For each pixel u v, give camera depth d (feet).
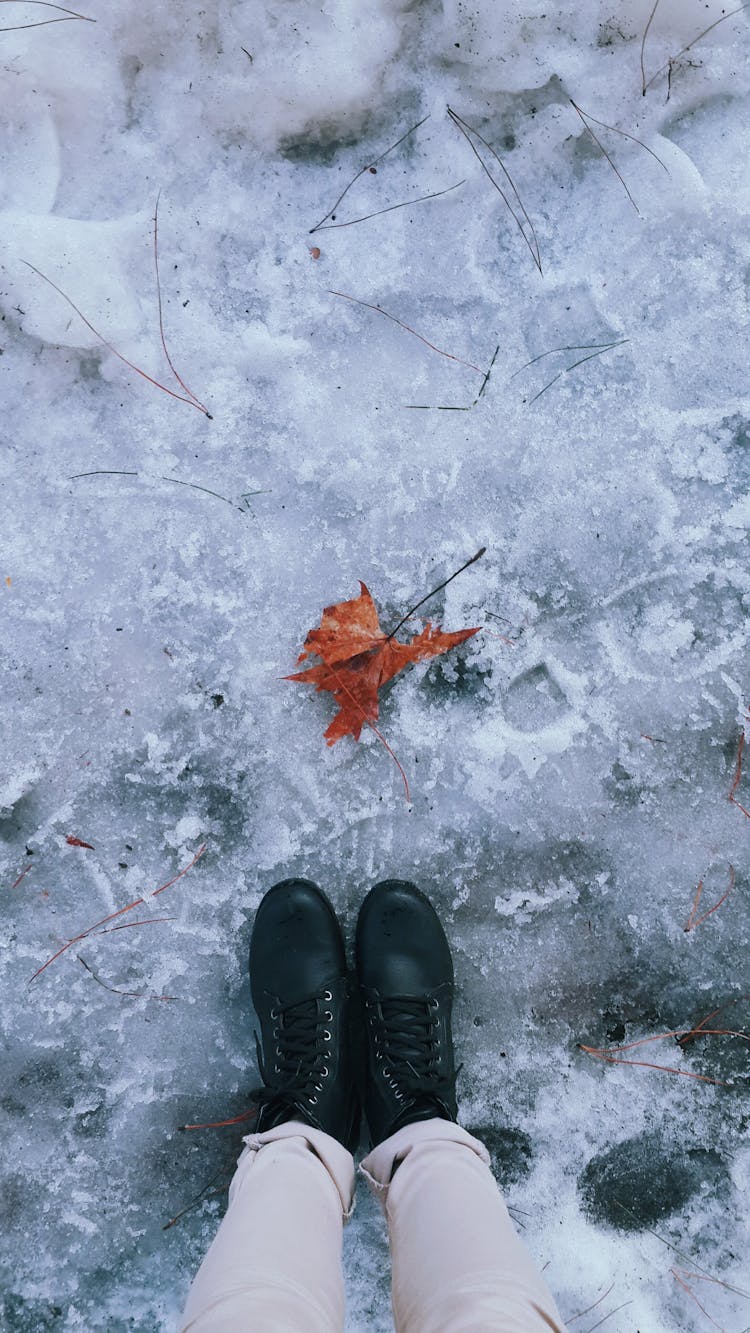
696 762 3.67
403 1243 2.83
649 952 3.60
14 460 3.59
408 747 3.60
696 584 3.71
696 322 3.75
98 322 3.56
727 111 3.75
